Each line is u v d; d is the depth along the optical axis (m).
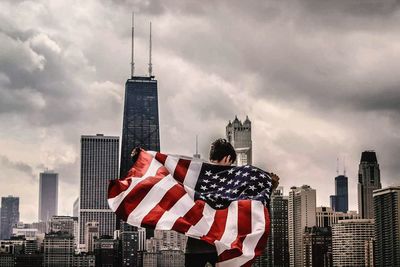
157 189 13.05
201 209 12.78
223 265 12.33
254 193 12.85
